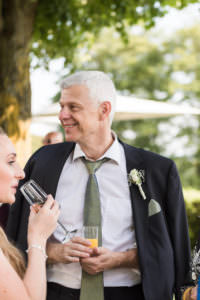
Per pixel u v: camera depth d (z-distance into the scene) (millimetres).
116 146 2529
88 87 2361
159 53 23422
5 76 6926
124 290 2381
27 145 6953
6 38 7023
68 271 2379
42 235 1964
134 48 23406
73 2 8461
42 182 2525
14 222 2598
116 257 2328
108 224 2420
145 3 8367
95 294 2311
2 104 6812
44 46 9062
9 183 1862
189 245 2525
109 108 2422
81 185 2479
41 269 1879
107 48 23250
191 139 24578
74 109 2359
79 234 2400
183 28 24094
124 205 2447
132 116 7590
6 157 1863
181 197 2529
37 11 8227
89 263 2273
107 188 2461
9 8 7062
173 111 7379
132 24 8719
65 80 2418
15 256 1905
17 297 1714
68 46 8914
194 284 2420
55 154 2604
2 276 1703
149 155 2561
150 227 2426
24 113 6969
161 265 2361
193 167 24734
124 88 23031
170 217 2494
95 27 8812
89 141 2434
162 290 2346
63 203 2455
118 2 8367
